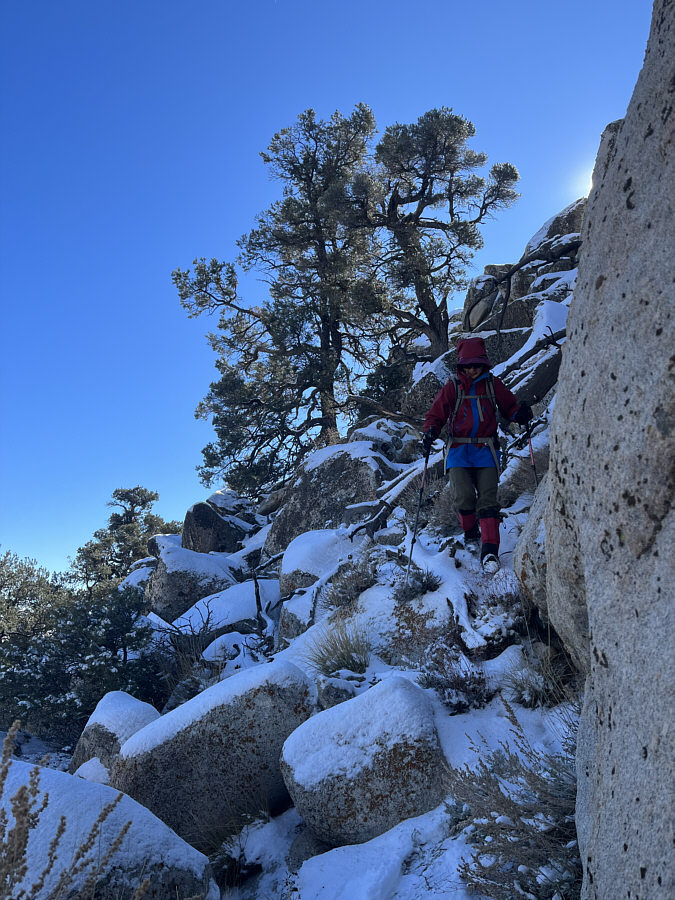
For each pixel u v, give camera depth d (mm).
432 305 23625
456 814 3719
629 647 1991
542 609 4535
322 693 5277
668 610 1839
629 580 2055
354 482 12258
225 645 8766
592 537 2301
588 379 2381
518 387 8711
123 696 7281
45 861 3365
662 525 1946
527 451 7055
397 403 18250
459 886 3217
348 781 4152
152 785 5273
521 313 15141
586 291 2482
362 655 5711
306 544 9633
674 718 1686
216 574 13156
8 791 3764
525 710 4199
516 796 3369
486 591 5480
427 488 8828
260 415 24719
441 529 7289
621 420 2131
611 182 2375
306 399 24516
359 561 7555
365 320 24797
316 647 6426
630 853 1772
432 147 22781
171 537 18828
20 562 16734
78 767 6906
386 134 23219
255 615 9594
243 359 27109
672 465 1913
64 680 9195
